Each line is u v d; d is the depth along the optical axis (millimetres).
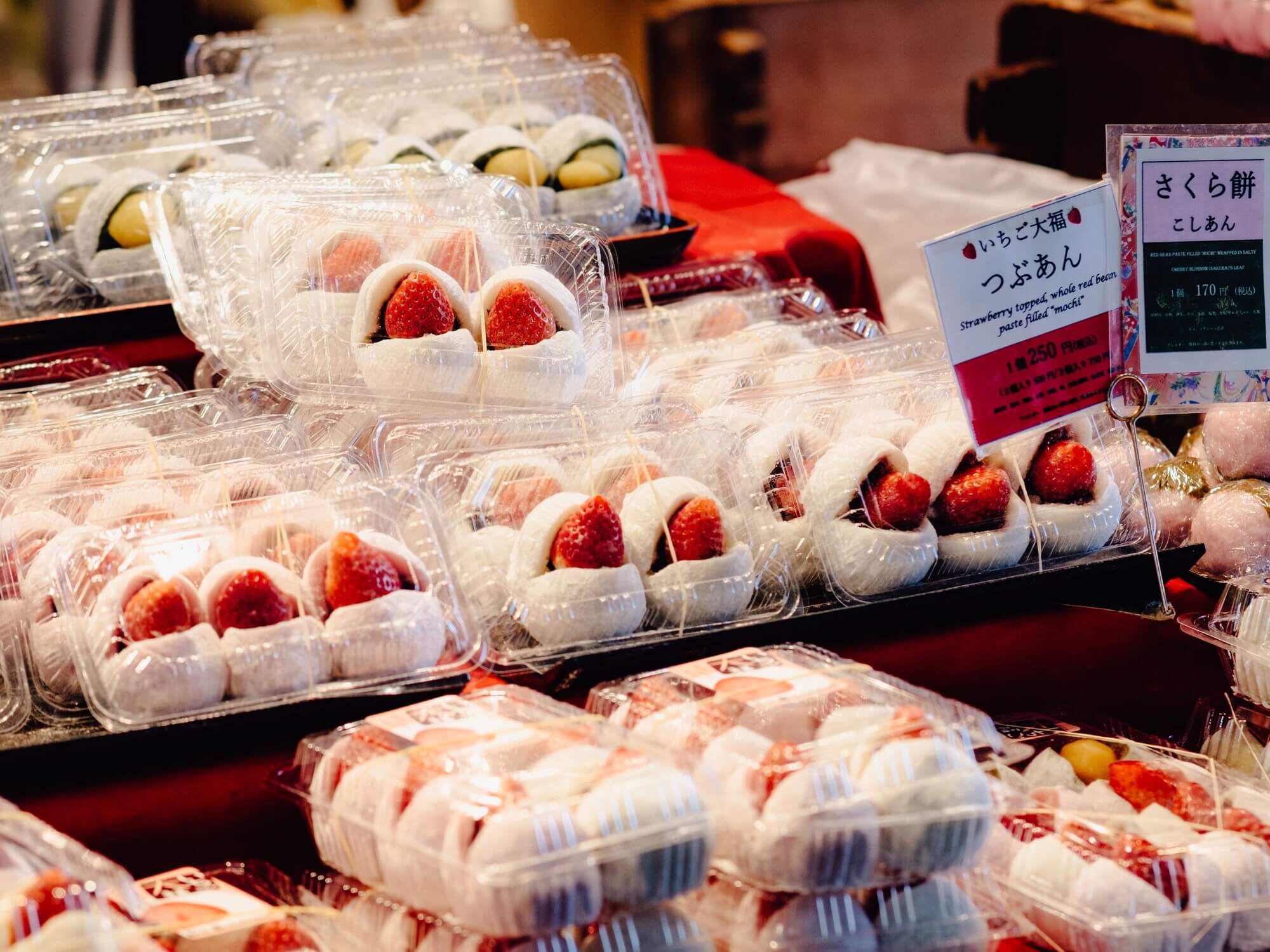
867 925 1299
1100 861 1373
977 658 1799
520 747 1314
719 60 5895
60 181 2557
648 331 2418
